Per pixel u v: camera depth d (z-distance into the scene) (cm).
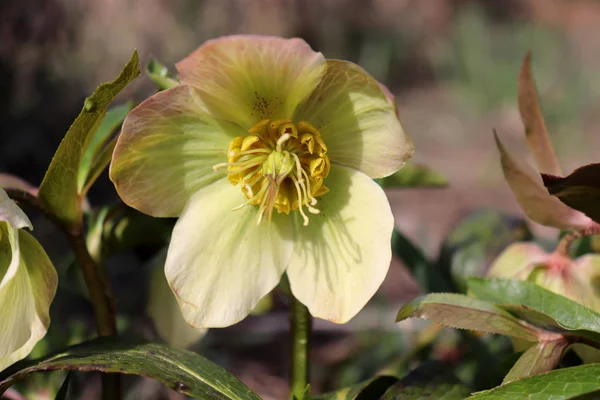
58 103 89
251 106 34
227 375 34
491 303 34
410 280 75
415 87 172
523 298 35
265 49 33
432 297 34
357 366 55
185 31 110
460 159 127
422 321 53
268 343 63
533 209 37
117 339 36
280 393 54
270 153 35
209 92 34
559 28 205
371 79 33
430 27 181
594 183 33
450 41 179
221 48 32
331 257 35
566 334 34
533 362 34
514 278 36
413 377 36
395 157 34
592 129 143
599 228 37
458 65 172
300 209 34
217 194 35
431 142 138
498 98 157
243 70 33
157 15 105
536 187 37
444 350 48
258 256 35
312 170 34
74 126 34
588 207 34
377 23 173
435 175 42
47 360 34
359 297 34
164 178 34
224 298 34
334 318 34
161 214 34
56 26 92
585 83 159
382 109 34
